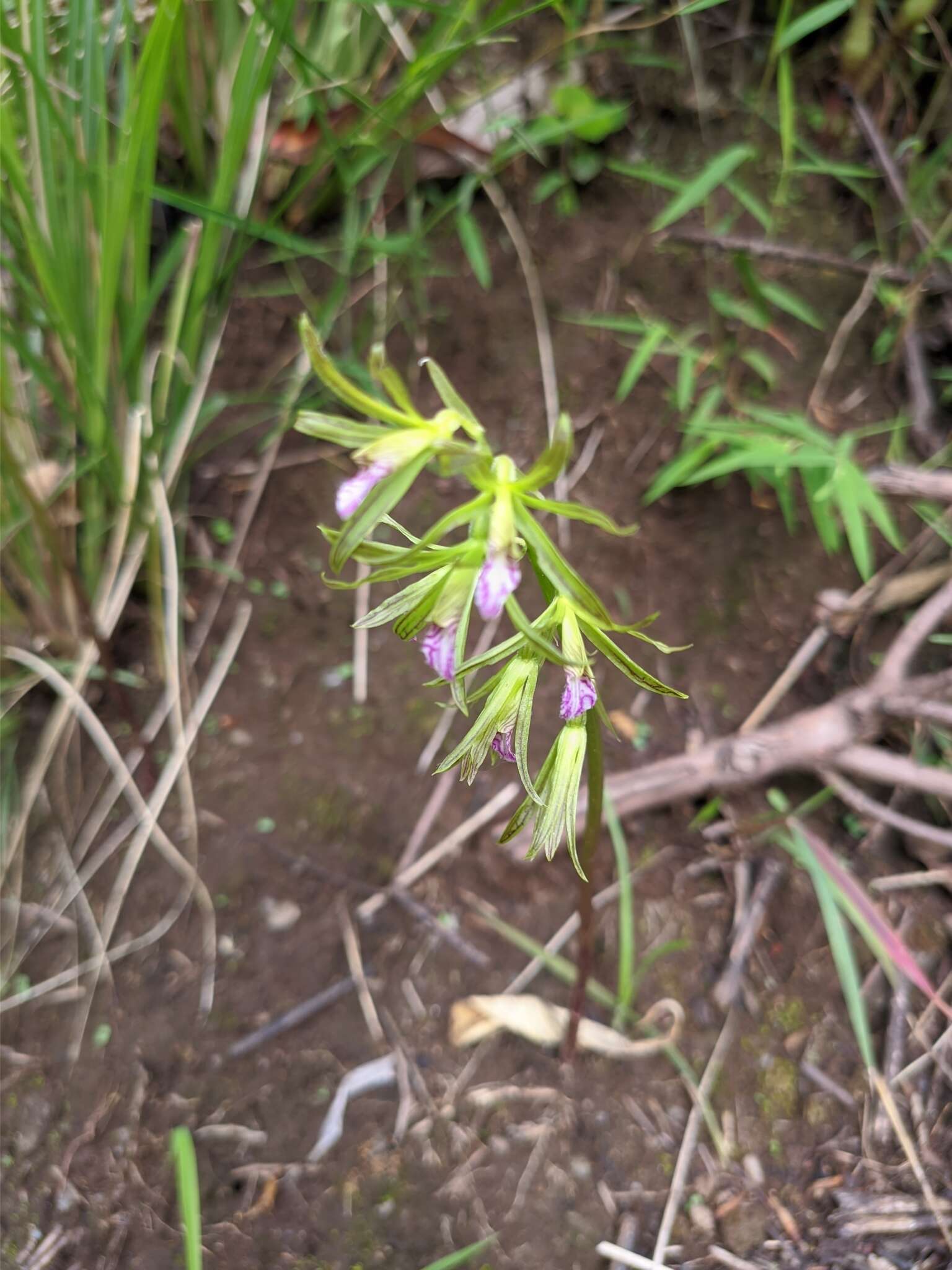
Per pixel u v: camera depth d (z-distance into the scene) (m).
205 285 0.33
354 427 0.16
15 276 0.29
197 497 0.39
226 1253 0.29
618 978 0.32
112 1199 0.29
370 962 0.33
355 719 0.37
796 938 0.33
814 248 0.41
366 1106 0.31
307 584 0.39
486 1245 0.28
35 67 0.26
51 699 0.36
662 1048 0.31
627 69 0.43
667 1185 0.29
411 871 0.34
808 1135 0.30
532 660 0.19
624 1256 0.28
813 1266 0.27
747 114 0.43
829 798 0.34
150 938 0.33
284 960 0.33
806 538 0.38
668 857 0.34
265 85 0.29
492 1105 0.31
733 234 0.42
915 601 0.36
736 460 0.33
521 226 0.42
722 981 0.32
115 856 0.34
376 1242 0.29
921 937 0.32
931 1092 0.30
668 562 0.38
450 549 0.17
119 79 0.35
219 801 0.35
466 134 0.41
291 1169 0.30
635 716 0.36
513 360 0.41
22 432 0.34
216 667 0.37
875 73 0.41
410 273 0.41
